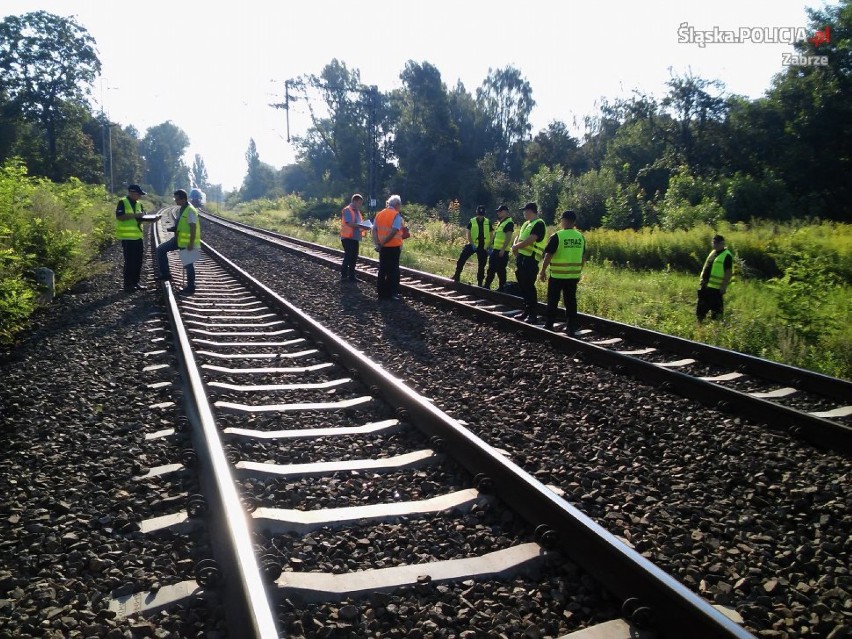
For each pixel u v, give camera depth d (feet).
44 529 11.33
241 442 15.06
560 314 33.88
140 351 24.57
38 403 18.29
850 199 116.67
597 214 120.16
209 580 9.37
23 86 218.38
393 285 38.99
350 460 14.42
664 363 25.34
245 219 195.31
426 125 228.63
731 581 10.27
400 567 10.09
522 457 14.90
